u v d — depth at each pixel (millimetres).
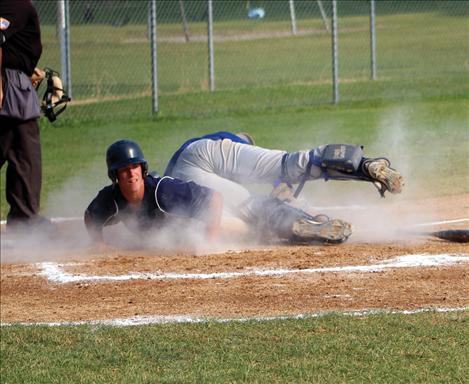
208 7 50719
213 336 13422
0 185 31047
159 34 92938
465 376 11477
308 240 19234
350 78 55156
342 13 105375
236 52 77000
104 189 18938
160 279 16938
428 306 14336
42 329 14188
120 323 14336
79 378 12148
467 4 83312
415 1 95312
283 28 95062
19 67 21422
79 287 16781
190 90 52844
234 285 16219
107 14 88875
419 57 63469
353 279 16172
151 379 11914
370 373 11703
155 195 18422
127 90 53906
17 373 12445
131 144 18203
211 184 19453
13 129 21688
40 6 79562
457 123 37938
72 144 38500
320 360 12242
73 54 74250
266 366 12156
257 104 47156
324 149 18828
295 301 15062
